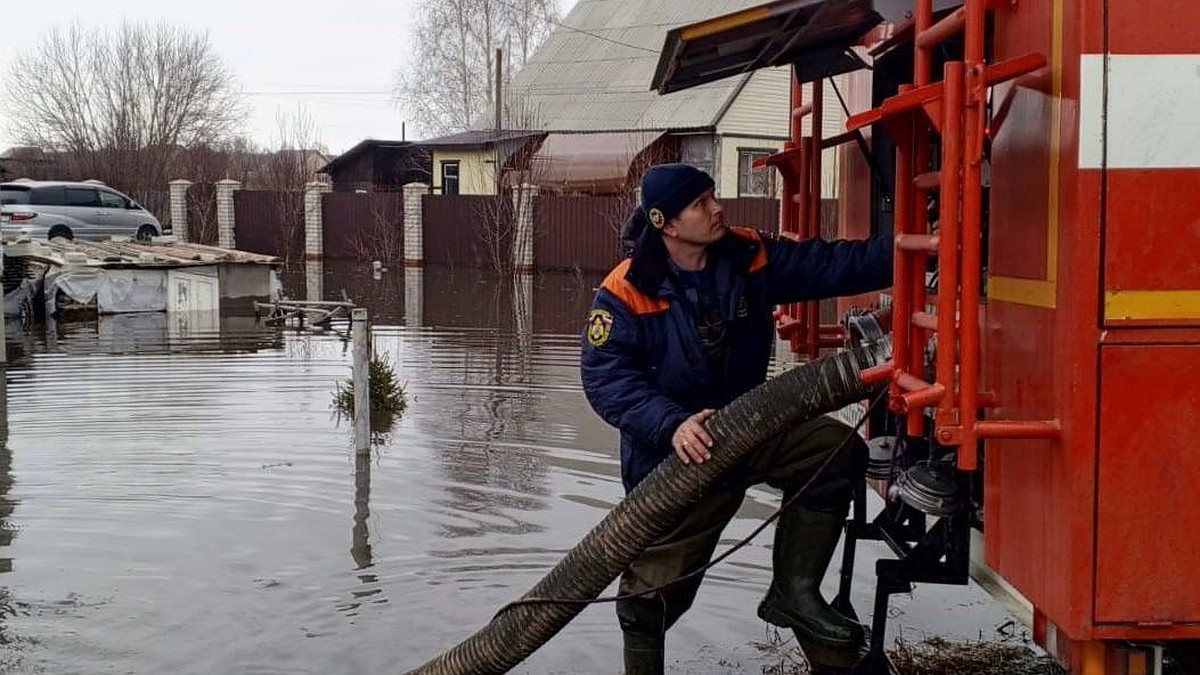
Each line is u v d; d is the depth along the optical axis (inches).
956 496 139.0
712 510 153.6
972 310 112.1
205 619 207.8
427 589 222.5
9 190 1170.0
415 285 986.1
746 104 1263.5
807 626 153.3
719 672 182.2
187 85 1953.7
